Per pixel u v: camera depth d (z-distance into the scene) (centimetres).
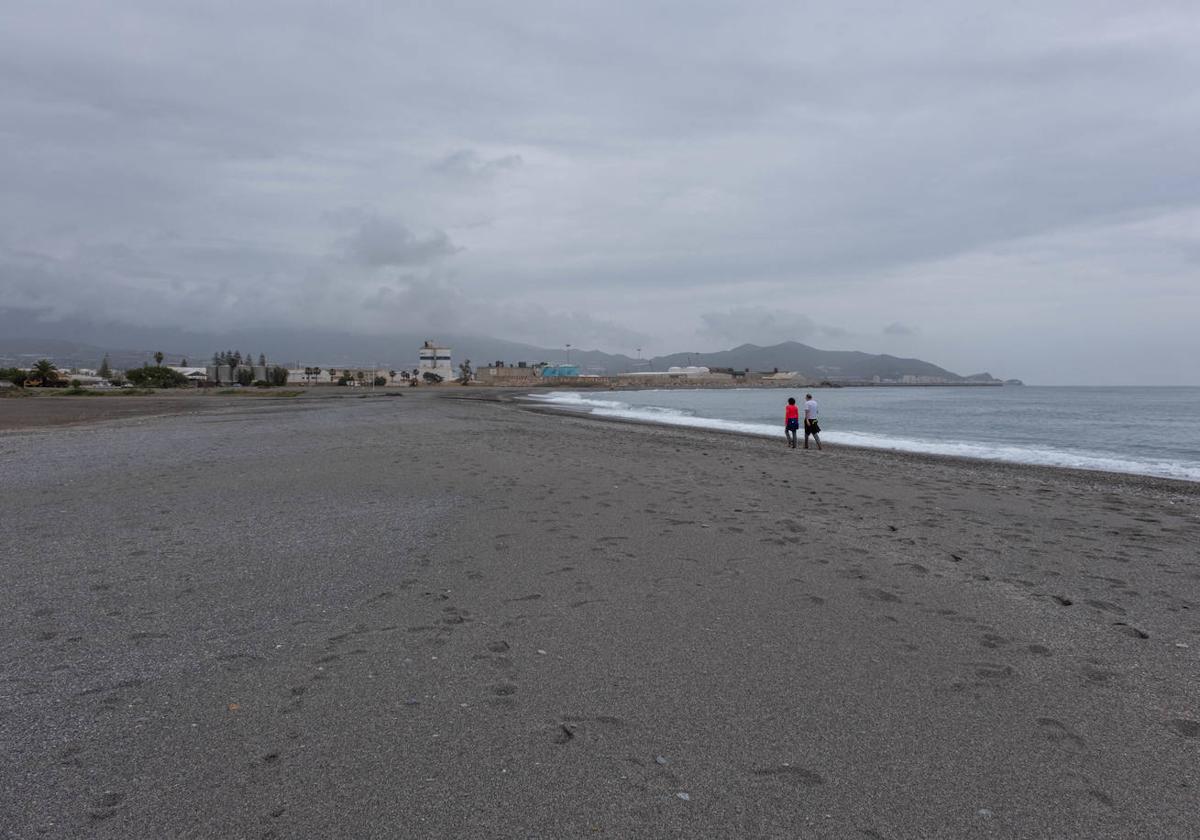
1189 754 338
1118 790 306
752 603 570
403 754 330
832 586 620
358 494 1085
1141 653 470
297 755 328
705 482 1288
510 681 416
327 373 19912
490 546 754
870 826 279
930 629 514
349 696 393
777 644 480
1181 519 1012
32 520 876
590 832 271
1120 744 348
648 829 274
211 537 788
